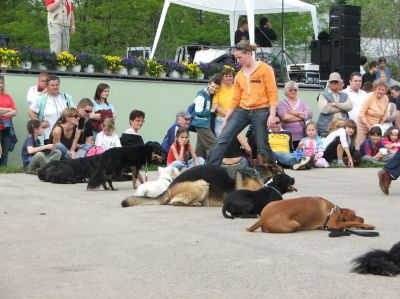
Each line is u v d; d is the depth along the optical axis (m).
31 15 27.31
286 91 15.45
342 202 9.53
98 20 27.38
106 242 6.88
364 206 9.18
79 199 9.63
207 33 29.39
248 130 13.85
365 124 15.89
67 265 5.97
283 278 5.48
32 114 13.62
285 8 22.30
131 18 27.88
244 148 13.16
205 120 13.83
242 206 8.10
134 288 5.24
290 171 13.96
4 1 26.92
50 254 6.38
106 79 15.90
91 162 11.41
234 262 6.02
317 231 7.31
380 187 10.22
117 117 16.09
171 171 9.80
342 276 5.53
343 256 6.20
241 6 22.80
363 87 17.58
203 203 9.04
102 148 12.31
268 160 9.06
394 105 16.16
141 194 9.48
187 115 13.75
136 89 16.31
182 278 5.51
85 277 5.56
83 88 15.57
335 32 19.73
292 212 7.20
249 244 6.71
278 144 14.54
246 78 10.36
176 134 12.67
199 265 5.92
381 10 39.28
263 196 8.15
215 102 13.86
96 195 10.03
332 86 16.00
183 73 17.30
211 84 13.83
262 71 10.30
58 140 12.50
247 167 9.09
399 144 15.28
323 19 37.19
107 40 27.48
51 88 13.62
